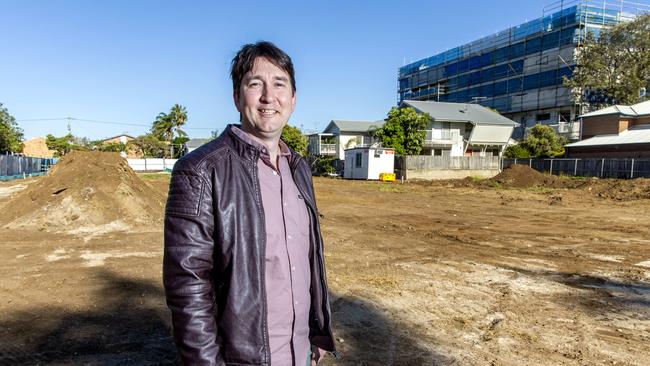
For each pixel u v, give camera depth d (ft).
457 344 13.02
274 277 4.77
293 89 5.45
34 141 224.94
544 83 156.56
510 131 134.10
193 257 4.25
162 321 14.14
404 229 33.47
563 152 115.14
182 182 4.38
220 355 4.30
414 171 101.71
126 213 32.27
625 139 93.09
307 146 145.38
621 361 12.10
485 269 21.93
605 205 50.19
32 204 31.96
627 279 20.39
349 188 71.56
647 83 125.39
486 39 184.34
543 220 38.63
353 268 21.62
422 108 134.51
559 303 16.96
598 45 129.90
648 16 124.98
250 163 4.79
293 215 5.11
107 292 16.96
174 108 204.74
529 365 11.76
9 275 19.24
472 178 91.20
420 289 18.38
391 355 12.15
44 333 13.10
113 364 11.28
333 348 5.76
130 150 205.87
